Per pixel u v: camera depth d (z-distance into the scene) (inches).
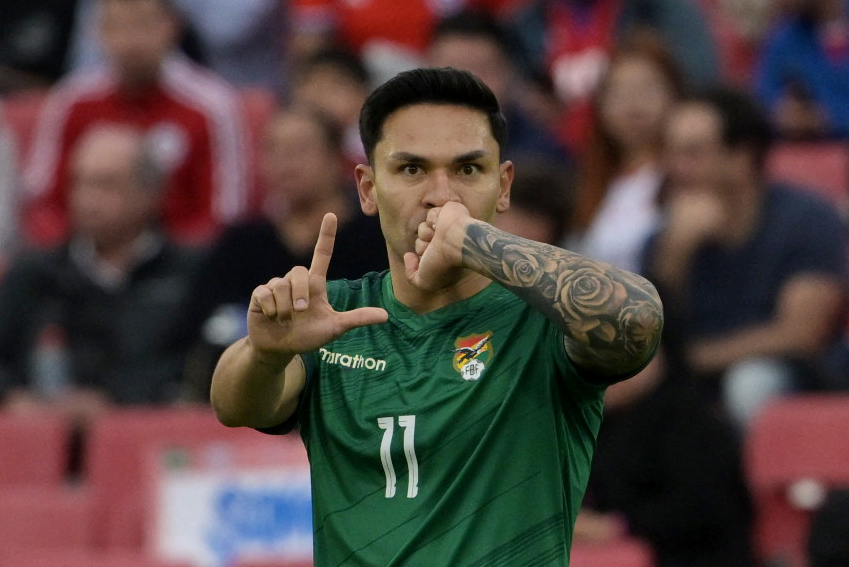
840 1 1440.7
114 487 998.4
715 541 911.0
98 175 1149.7
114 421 1011.9
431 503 478.6
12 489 1035.3
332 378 504.7
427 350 497.0
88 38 1539.1
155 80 1348.4
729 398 1068.5
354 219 1087.0
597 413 499.5
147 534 925.8
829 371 1093.8
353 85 1322.6
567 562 485.1
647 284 462.9
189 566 888.3
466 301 503.5
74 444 1077.8
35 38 1542.8
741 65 1566.2
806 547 888.9
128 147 1160.8
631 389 932.6
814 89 1416.1
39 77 1541.6
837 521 846.5
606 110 1218.6
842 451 997.8
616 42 1405.0
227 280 1120.2
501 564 471.8
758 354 1088.2
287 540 920.3
